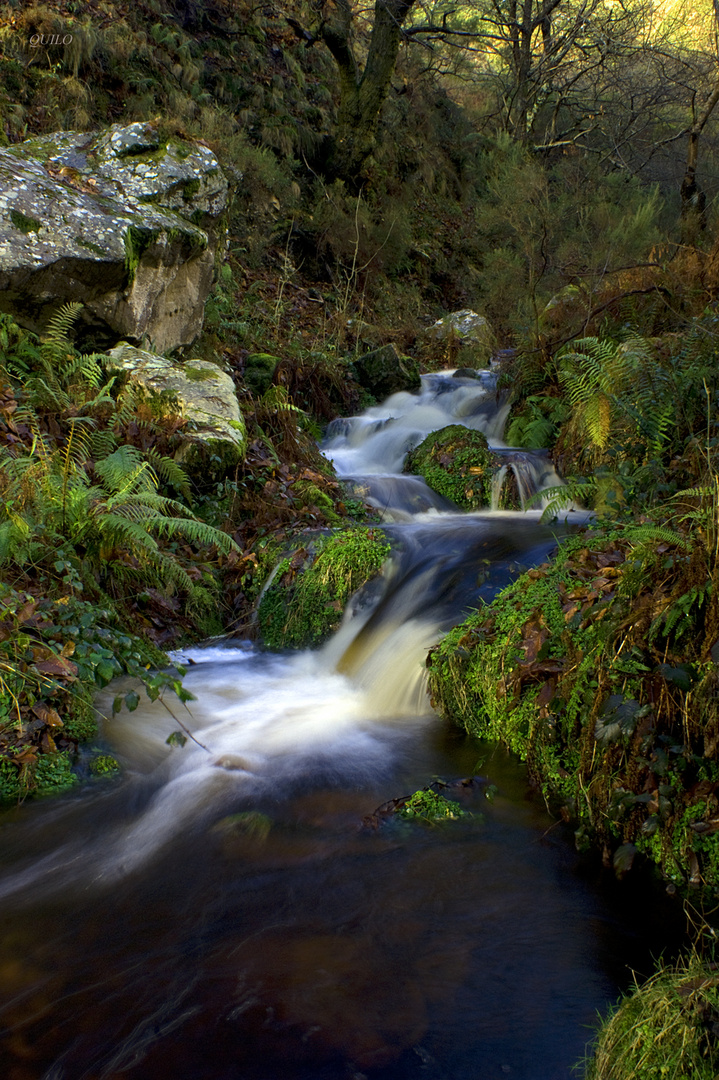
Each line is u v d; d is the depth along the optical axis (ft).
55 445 18.10
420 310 48.06
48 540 15.20
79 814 11.30
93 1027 7.61
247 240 40.50
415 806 11.29
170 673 15.66
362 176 49.78
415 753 13.07
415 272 51.44
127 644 14.56
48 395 18.99
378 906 9.34
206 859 10.29
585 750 10.60
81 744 12.75
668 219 48.03
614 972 8.32
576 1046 7.39
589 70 60.59
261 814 11.21
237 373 29.17
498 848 10.48
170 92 41.91
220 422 21.15
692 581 9.78
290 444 24.29
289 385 30.73
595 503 19.80
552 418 26.71
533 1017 7.73
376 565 17.70
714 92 39.63
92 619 13.73
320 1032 7.54
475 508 23.47
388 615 16.88
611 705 9.85
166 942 8.77
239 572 19.07
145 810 11.43
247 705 14.92
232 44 49.62
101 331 23.13
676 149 63.57
